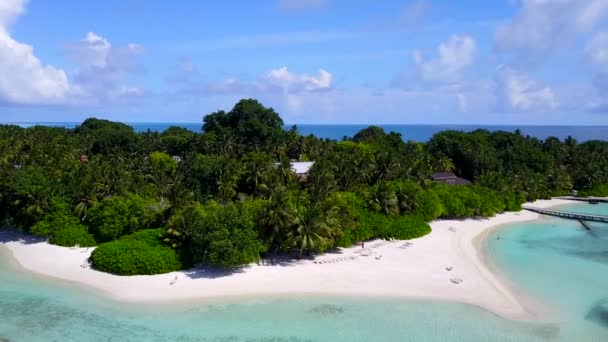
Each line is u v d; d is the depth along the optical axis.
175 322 38.50
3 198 62.78
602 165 125.12
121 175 74.62
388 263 54.28
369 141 137.62
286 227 53.72
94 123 160.25
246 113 140.00
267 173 77.12
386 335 36.88
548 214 92.25
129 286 45.75
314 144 120.94
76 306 41.22
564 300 44.84
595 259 59.44
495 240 68.94
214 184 82.19
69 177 67.19
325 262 53.94
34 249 56.88
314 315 40.25
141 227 58.22
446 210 80.44
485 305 43.16
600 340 36.81
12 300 42.28
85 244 57.91
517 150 120.88
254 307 41.66
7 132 122.25
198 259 51.03
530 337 37.12
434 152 125.44
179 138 130.38
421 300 44.00
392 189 71.25
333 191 69.56
